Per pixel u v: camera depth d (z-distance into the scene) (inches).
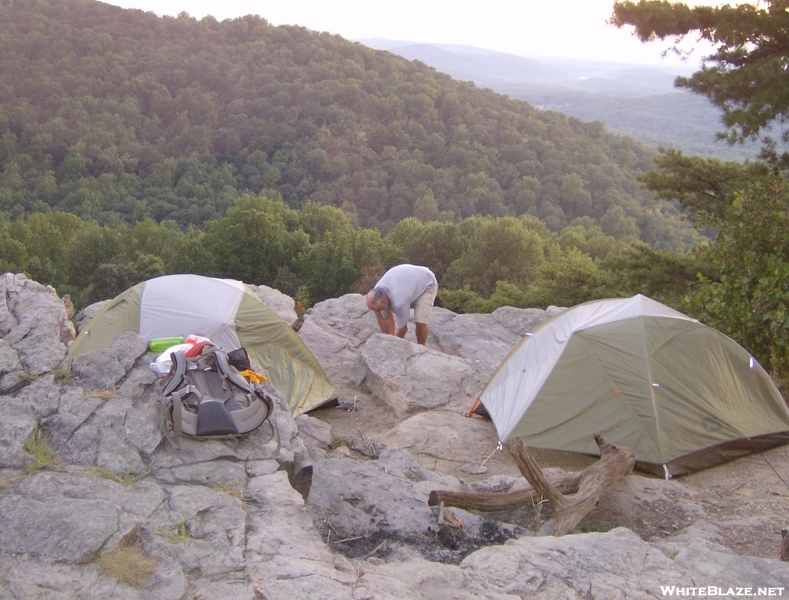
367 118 6515.8
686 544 153.3
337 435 281.0
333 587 114.7
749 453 246.5
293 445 170.2
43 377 165.9
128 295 304.8
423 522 173.3
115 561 111.8
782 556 156.6
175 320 294.0
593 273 908.6
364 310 444.1
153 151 5561.0
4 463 135.5
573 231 2625.5
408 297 350.0
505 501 184.5
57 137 5300.2
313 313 442.6
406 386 315.0
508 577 130.3
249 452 158.2
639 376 243.0
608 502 204.7
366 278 1921.8
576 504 182.2
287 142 5984.3
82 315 379.2
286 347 309.0
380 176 5679.1
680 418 237.0
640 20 523.5
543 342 276.4
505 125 6820.9
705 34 524.4
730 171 621.3
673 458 229.5
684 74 550.9
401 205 5339.6
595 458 246.1
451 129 6648.6
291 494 143.1
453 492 182.2
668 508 203.9
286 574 116.8
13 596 102.1
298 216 2529.5
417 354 338.0
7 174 4712.1
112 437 149.7
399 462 215.3
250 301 310.5
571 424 244.2
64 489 130.1
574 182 5634.8
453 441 265.7
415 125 6422.2
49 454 141.9
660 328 253.9
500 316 453.4
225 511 132.3
